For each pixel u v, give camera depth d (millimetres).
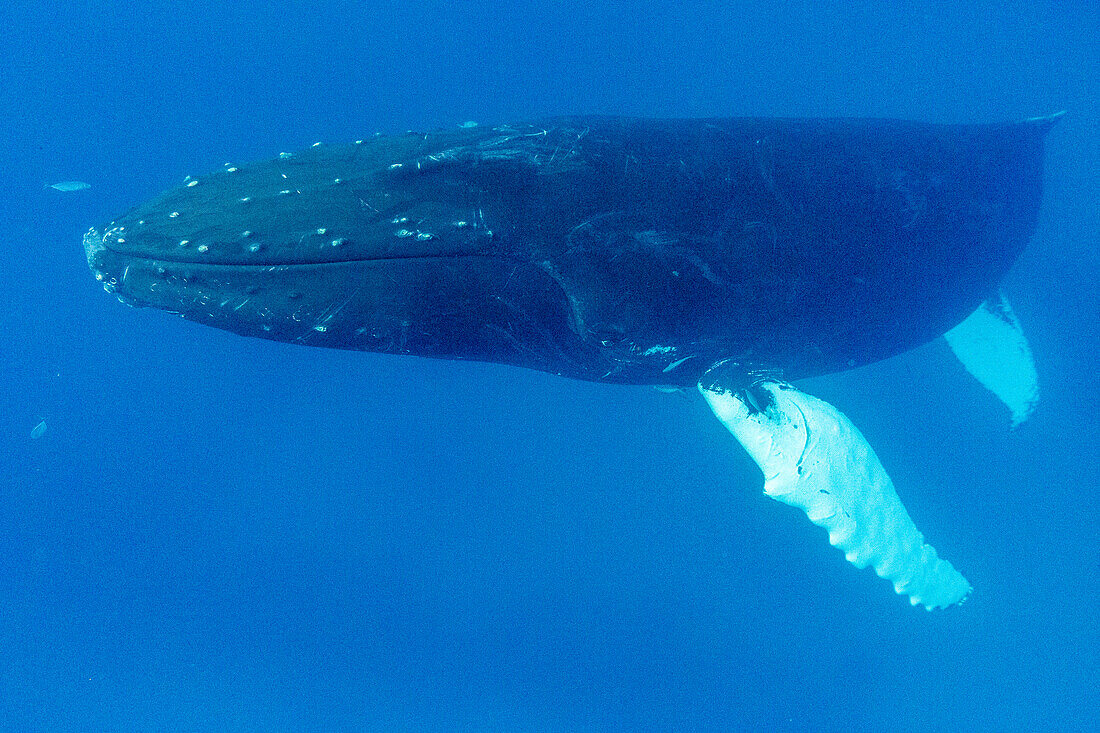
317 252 5418
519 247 5781
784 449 7430
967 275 8469
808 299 7082
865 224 7188
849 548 7824
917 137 7887
